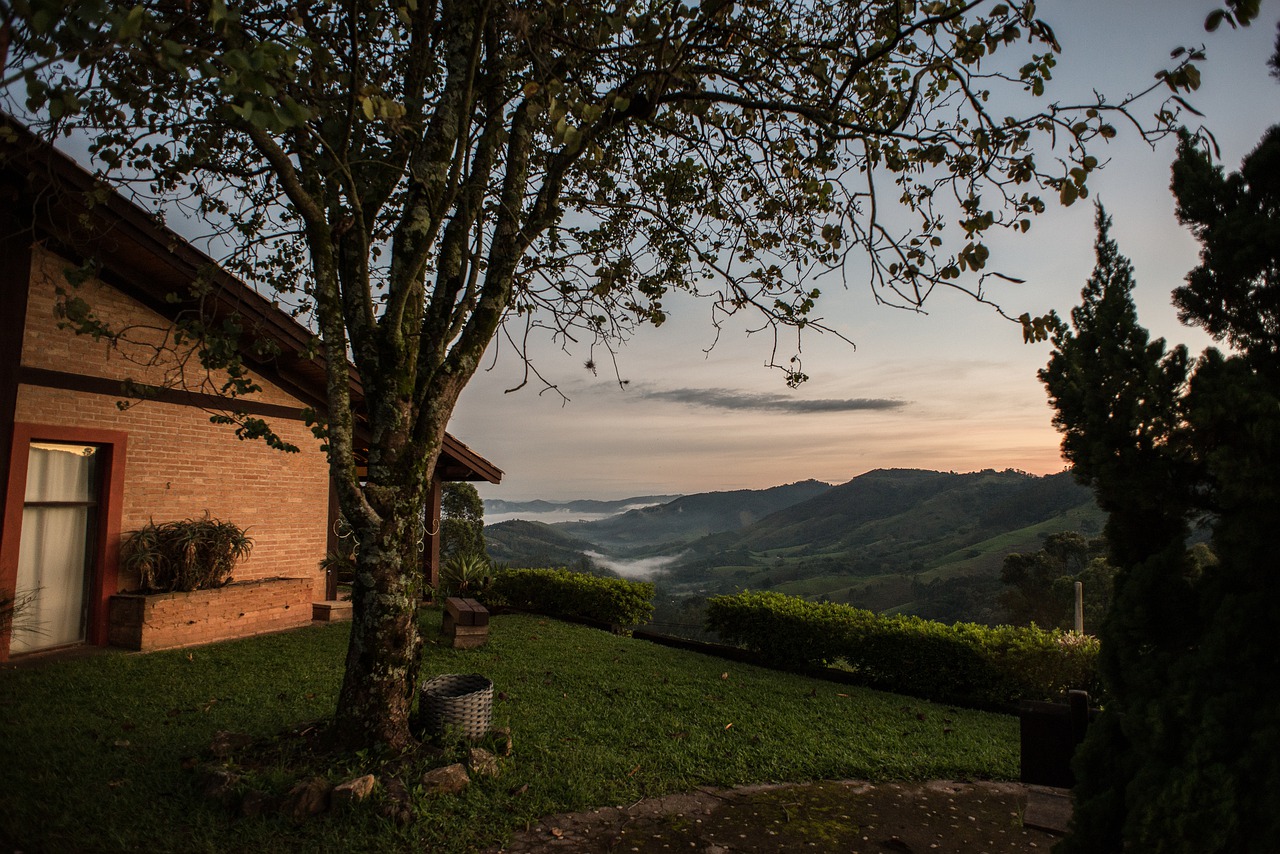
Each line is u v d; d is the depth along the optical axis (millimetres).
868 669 9727
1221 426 2562
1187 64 3547
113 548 8688
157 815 4066
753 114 6234
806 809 4867
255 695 6598
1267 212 2779
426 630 10648
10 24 2207
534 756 5402
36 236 7988
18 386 7852
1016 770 5879
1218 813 2354
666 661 9812
